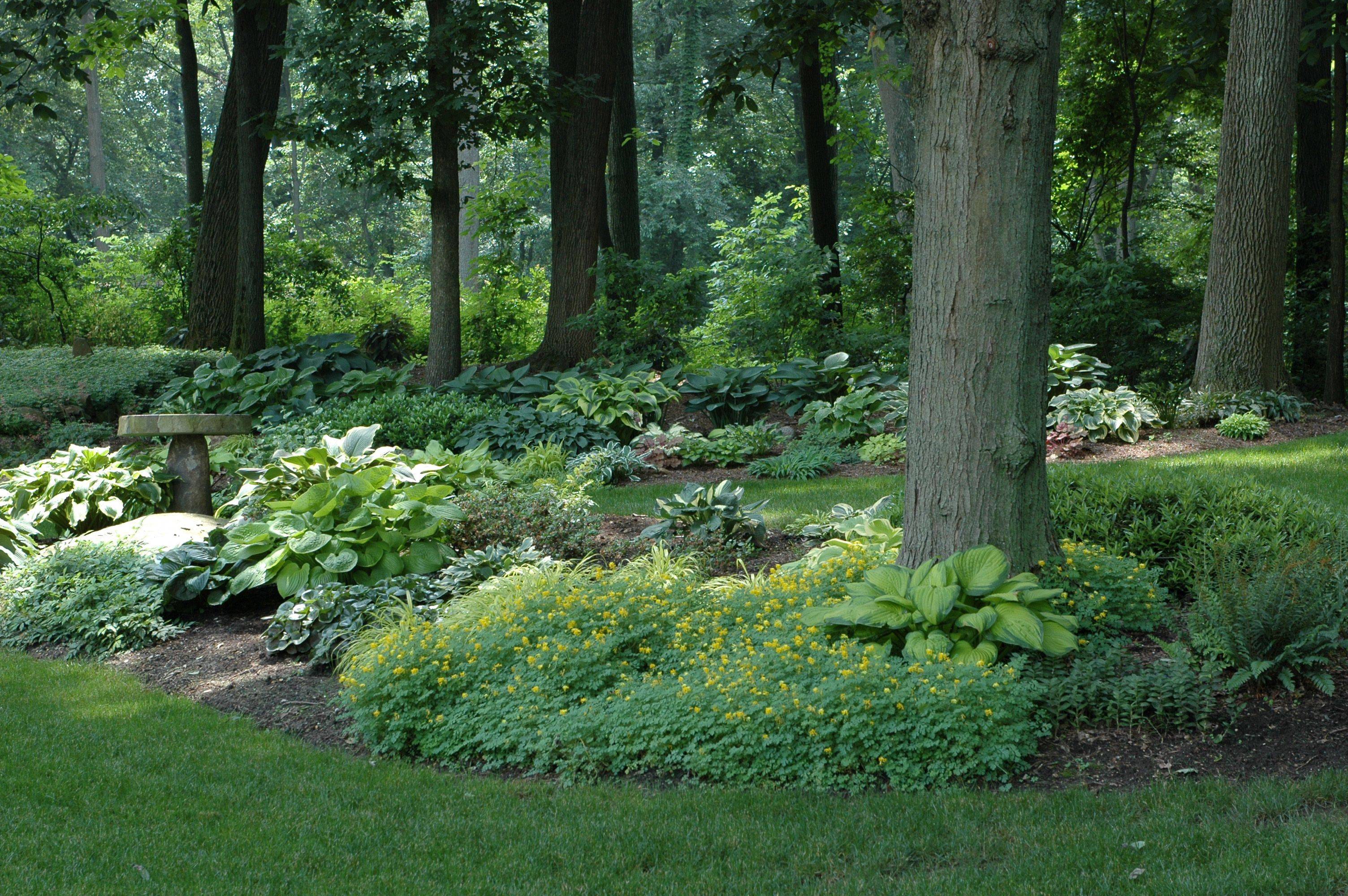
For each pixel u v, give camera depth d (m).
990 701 4.32
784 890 3.35
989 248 5.11
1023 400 5.26
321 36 14.12
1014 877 3.30
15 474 9.59
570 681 4.99
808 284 16.64
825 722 4.34
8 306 21.88
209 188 18.53
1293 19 12.33
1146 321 14.85
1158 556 6.41
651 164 36.91
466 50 14.02
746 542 7.80
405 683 4.97
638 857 3.63
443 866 3.61
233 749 4.83
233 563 7.26
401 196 15.14
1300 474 9.25
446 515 7.08
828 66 18.84
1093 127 19.22
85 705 5.52
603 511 9.67
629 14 19.69
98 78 38.34
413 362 19.98
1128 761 4.25
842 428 12.87
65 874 3.52
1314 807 3.69
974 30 4.95
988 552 5.05
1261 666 4.66
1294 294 16.56
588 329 16.11
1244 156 12.62
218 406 14.98
